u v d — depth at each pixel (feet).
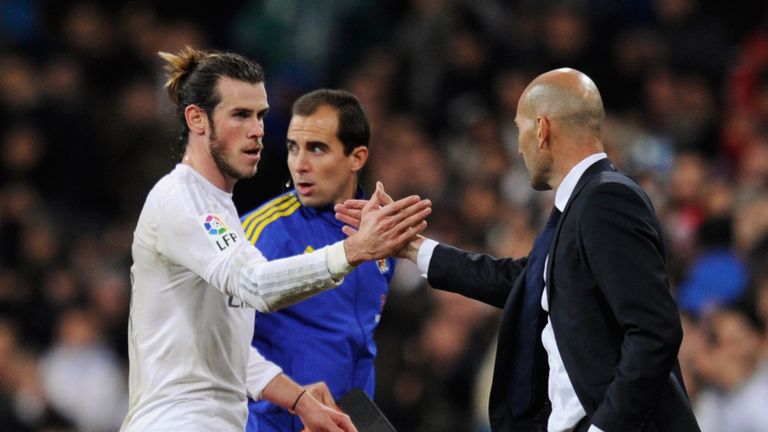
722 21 167.12
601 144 64.03
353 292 71.20
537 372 64.34
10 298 138.82
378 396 114.32
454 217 132.57
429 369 115.55
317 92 71.61
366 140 71.56
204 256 60.85
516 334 65.16
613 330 61.26
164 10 171.01
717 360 102.37
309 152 70.38
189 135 63.46
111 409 134.10
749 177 136.98
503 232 128.57
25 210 149.18
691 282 119.96
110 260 145.28
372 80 155.63
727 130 152.46
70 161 155.33
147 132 154.61
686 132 152.76
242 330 64.08
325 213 71.15
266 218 70.33
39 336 137.49
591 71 155.22
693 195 130.72
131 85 162.09
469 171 141.08
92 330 135.33
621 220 60.13
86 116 156.87
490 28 157.58
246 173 63.05
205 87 62.64
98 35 164.14
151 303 63.00
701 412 102.27
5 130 155.43
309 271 59.93
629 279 59.36
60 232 147.95
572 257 61.52
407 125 149.89
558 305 62.03
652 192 130.82
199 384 62.69
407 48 157.89
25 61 160.97
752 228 120.78
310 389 67.05
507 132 145.79
